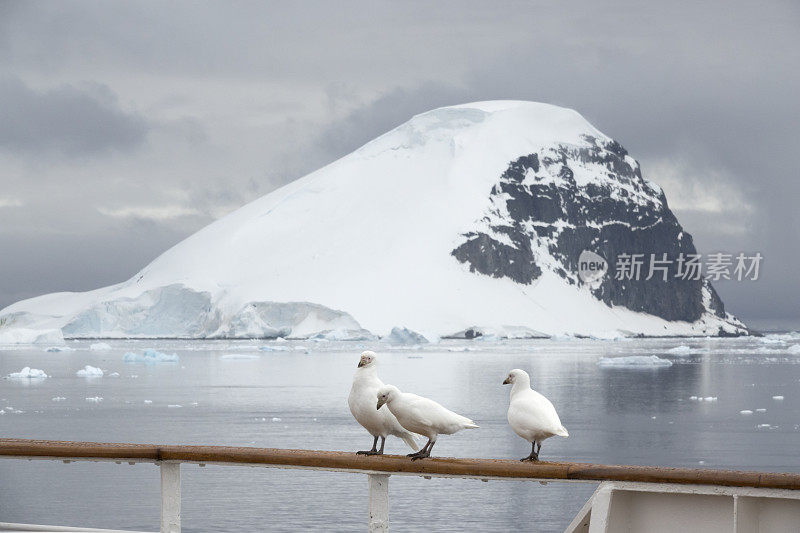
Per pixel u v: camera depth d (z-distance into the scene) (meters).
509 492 23.73
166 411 49.22
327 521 20.36
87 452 6.79
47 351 144.88
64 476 26.16
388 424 7.31
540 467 6.19
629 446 35.38
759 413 48.09
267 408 50.50
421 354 129.75
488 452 33.22
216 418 45.31
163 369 94.81
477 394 62.22
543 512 21.55
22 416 47.12
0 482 25.31
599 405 53.91
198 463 6.77
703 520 6.07
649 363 95.94
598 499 6.10
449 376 80.62
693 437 37.94
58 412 48.97
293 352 141.00
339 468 6.54
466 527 20.22
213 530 19.59
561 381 74.88
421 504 22.41
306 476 25.66
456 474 6.31
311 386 68.44
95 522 20.83
